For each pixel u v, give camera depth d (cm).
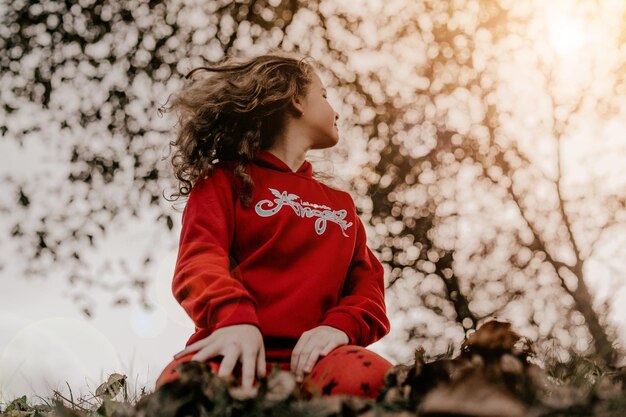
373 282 179
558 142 630
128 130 587
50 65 581
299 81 190
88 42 584
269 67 188
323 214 174
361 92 623
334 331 153
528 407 110
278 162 180
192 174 187
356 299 170
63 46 581
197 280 147
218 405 111
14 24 577
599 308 548
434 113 627
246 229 166
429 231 637
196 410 112
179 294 152
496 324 125
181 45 588
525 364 119
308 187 179
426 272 642
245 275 159
